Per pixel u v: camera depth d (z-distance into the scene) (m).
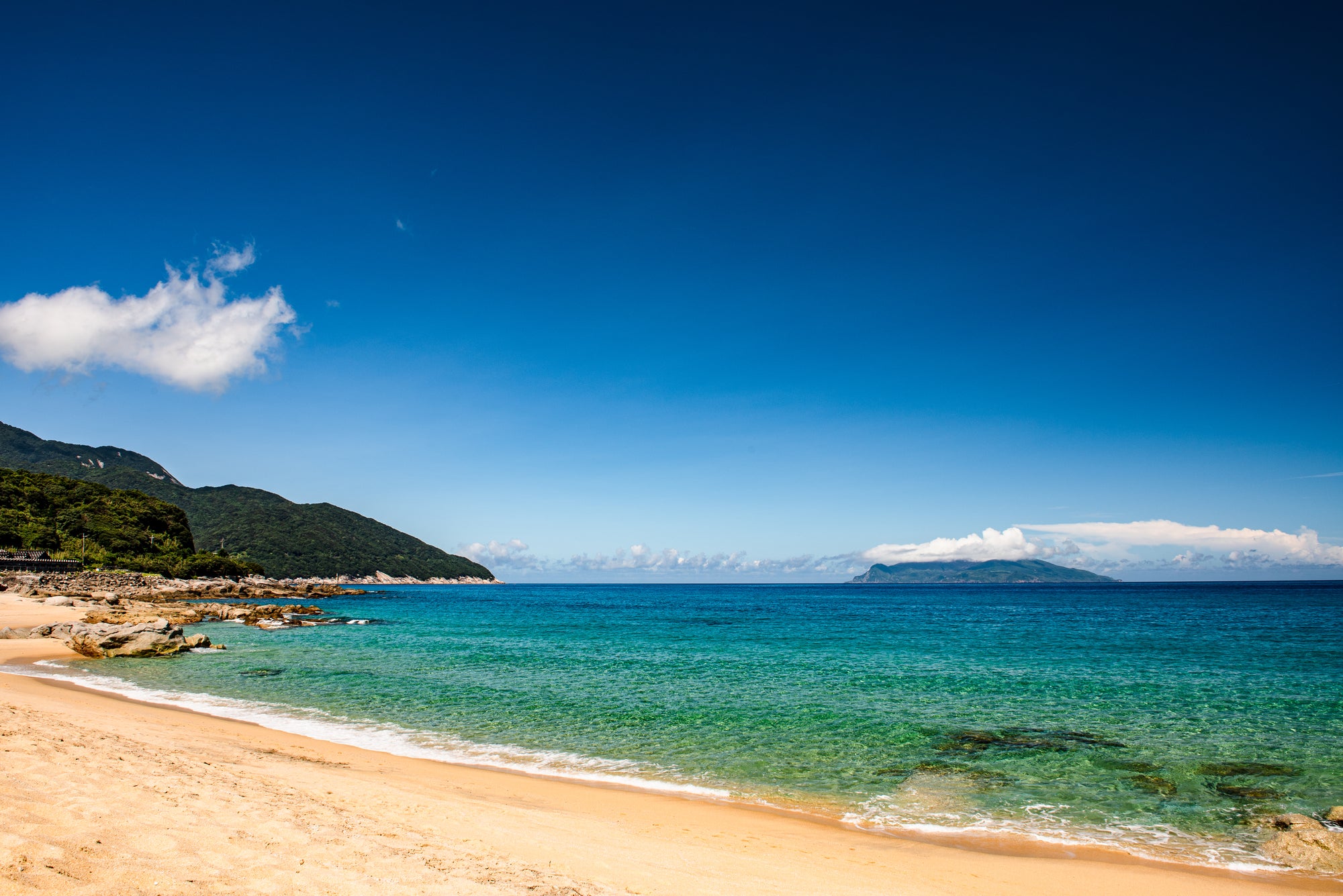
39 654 34.25
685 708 22.91
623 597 165.12
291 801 10.08
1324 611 80.19
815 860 10.15
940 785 14.86
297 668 32.44
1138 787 14.84
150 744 14.05
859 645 44.41
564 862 8.78
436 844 8.81
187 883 6.47
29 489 118.62
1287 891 9.71
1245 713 22.27
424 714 21.89
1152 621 65.94
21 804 8.06
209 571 127.00
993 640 47.75
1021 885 9.55
